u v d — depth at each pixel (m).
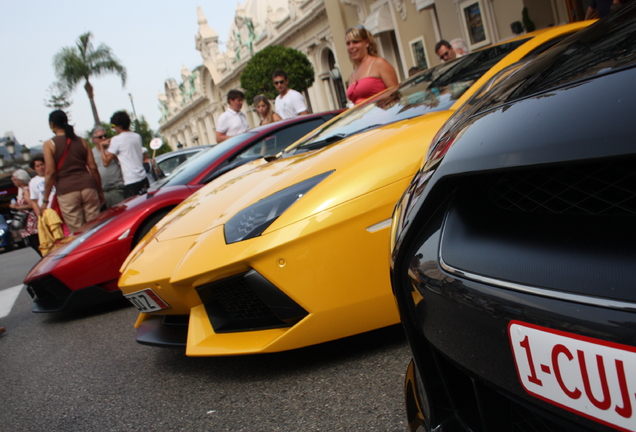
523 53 2.33
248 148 4.19
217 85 46.25
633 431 0.64
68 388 2.61
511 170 0.81
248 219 2.01
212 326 2.11
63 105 26.62
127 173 6.08
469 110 1.17
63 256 3.70
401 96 2.77
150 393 2.28
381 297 1.86
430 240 1.00
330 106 26.55
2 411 2.52
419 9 12.45
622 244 0.67
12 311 5.04
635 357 0.62
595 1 5.58
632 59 0.79
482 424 0.95
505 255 0.82
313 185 1.96
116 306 4.12
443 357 1.03
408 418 1.16
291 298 1.83
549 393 0.74
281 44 29.14
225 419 1.86
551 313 0.71
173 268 2.19
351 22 17.00
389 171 1.86
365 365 1.94
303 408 1.78
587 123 0.73
